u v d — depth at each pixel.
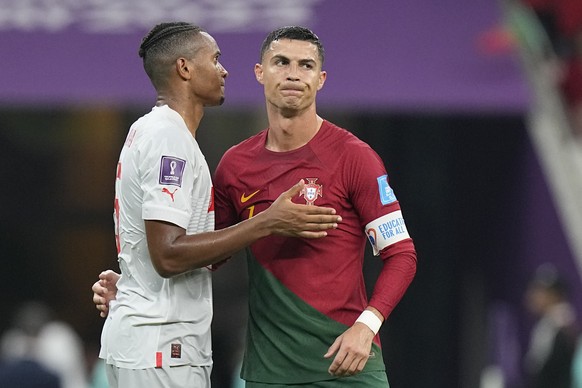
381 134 39.12
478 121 37.25
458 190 38.09
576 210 32.69
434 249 38.22
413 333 38.34
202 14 32.28
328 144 17.70
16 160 49.09
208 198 17.61
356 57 31.97
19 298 49.81
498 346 36.69
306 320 17.53
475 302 37.75
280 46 17.53
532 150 34.41
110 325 17.62
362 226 17.75
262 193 17.77
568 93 36.25
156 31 17.80
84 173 49.44
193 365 17.41
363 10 32.56
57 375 35.25
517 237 35.53
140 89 31.92
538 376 32.19
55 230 49.72
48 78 31.98
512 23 32.62
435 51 32.12
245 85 31.33
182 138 17.17
